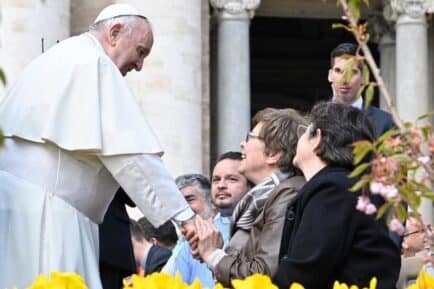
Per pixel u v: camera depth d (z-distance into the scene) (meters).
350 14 13.50
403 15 42.44
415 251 16.69
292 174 16.81
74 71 16.92
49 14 35.56
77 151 16.77
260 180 16.92
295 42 56.50
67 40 17.31
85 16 38.38
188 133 38.25
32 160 16.88
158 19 38.16
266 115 16.92
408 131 13.02
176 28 38.19
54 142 16.72
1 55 34.88
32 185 16.81
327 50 56.62
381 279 15.22
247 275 15.92
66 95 16.86
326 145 15.50
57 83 16.89
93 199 17.05
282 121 16.81
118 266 17.69
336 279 15.20
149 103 38.00
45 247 16.77
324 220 15.09
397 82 42.47
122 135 16.75
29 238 16.73
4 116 17.00
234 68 42.31
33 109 16.88
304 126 16.86
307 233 15.09
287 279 15.08
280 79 57.00
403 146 13.02
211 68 43.75
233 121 42.28
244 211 16.86
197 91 38.66
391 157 12.91
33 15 35.16
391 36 44.09
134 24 17.41
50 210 16.78
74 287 12.27
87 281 16.91
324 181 15.23
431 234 13.30
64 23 36.16
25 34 35.03
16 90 17.09
